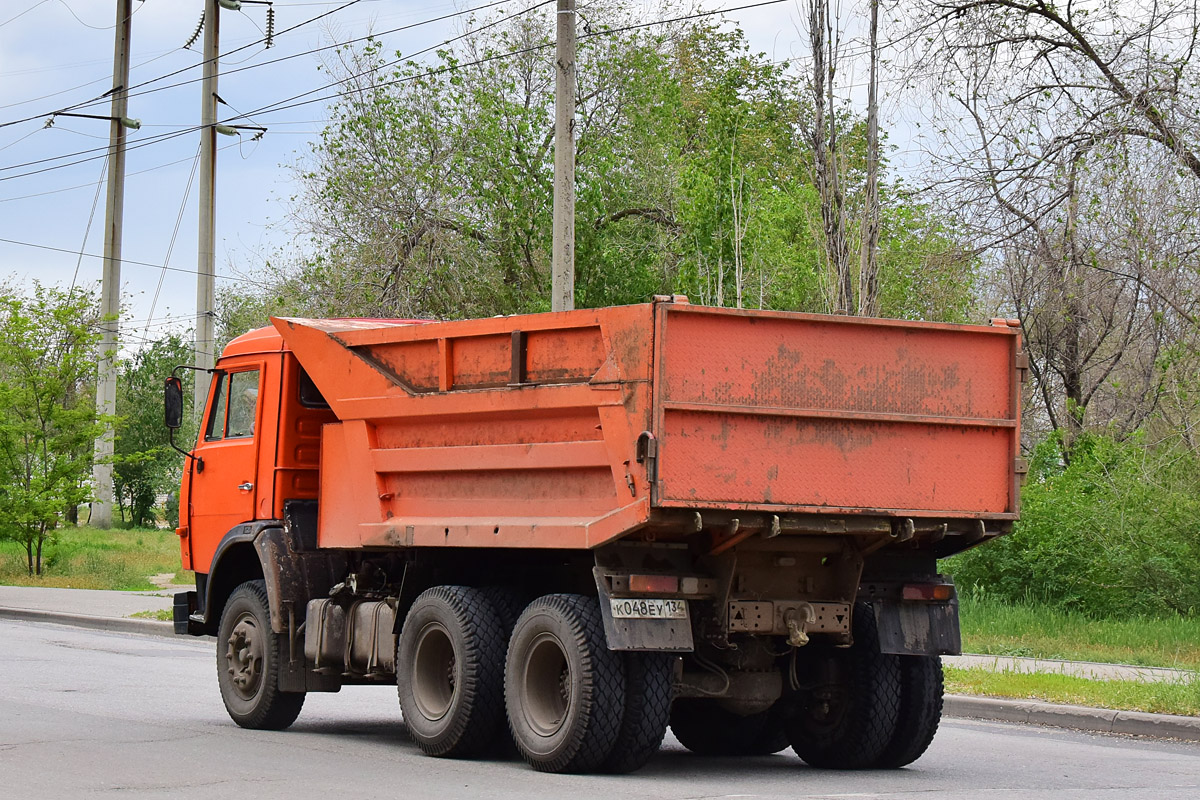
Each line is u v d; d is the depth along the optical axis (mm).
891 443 8617
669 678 8555
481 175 30250
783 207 32406
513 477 9062
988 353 8953
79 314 30656
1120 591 19531
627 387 8148
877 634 9180
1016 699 13016
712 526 8141
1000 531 8969
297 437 11180
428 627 9562
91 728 10414
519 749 8820
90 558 32531
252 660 10852
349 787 7902
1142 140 20672
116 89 41938
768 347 8305
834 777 8914
